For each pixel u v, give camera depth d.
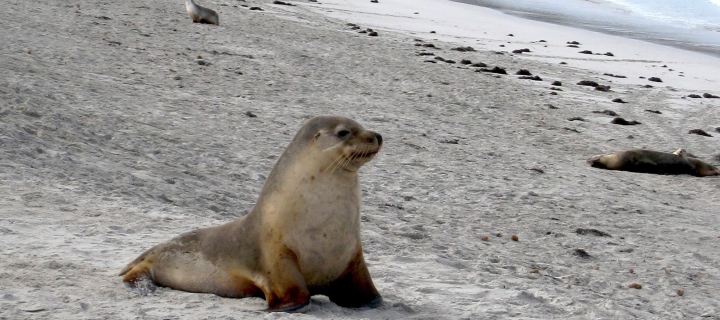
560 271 19.22
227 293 12.59
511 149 36.50
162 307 11.73
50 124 26.33
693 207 30.02
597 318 13.78
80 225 16.70
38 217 16.91
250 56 51.97
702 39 89.19
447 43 74.62
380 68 54.94
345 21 82.00
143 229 16.98
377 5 98.81
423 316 12.51
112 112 30.67
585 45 80.38
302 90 43.44
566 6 116.88
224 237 12.61
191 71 43.88
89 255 14.54
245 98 39.06
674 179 35.44
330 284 12.43
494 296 14.42
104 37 49.88
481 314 13.05
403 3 103.31
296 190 11.77
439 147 34.44
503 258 19.56
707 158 40.28
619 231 24.75
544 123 44.19
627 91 58.09
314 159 11.72
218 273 12.55
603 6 118.25
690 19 106.06
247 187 23.94
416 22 87.81
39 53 40.69
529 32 86.94
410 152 32.69
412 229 21.06
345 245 12.03
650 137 43.88
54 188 19.61
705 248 23.83
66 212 17.67
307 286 12.27
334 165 11.72
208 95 38.38
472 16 96.56
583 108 50.28
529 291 15.27
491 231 22.75
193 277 12.78
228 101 37.62
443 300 13.76
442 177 29.08
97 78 37.38
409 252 18.02
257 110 36.53
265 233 11.99
